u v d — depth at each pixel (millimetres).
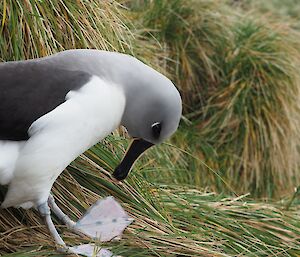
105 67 6062
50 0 8031
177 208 7914
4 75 5941
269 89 11289
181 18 11492
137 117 6250
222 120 11188
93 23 8516
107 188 7715
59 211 6961
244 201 8820
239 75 11477
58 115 5660
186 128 11219
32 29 7797
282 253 7613
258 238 7785
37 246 6684
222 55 11672
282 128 11289
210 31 11688
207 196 8539
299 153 11672
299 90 11508
